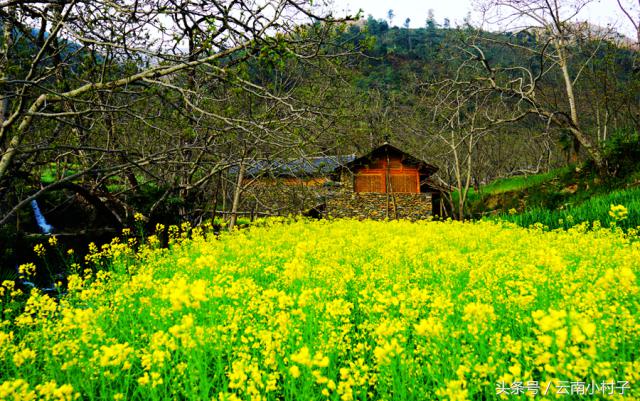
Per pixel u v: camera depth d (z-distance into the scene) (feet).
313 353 14.60
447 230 49.98
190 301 13.07
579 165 83.76
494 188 105.91
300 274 19.85
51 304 18.95
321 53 27.63
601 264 25.09
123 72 28.43
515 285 19.49
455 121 103.55
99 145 40.32
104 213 42.83
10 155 26.04
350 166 95.09
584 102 102.37
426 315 18.84
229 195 65.87
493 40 84.94
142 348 15.88
